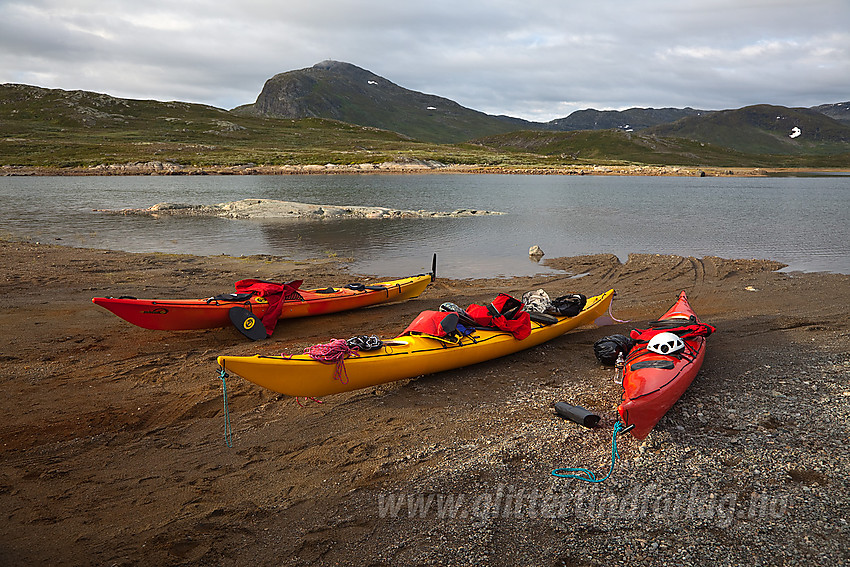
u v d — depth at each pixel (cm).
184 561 474
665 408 686
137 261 1745
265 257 1889
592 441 665
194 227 2623
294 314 1123
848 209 3672
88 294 1304
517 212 3372
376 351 800
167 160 8562
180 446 657
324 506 547
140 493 566
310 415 738
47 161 8350
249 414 738
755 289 1426
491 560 478
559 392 806
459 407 762
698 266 1734
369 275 1630
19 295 1270
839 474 586
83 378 830
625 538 503
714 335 1051
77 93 16462
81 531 507
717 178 9781
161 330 1045
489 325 921
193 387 810
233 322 1001
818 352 948
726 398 774
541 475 599
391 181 6712
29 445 646
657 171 10425
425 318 879
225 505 548
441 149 13425
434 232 2503
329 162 9288
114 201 3912
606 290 1448
